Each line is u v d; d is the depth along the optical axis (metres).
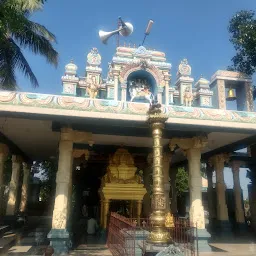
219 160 17.09
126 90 16.20
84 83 16.56
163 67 17.03
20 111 9.97
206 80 17.86
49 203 28.42
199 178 12.55
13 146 15.95
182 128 11.46
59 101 10.34
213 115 11.43
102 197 14.44
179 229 10.50
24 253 10.52
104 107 10.64
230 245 12.92
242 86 18.02
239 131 11.83
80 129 12.15
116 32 18.39
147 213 17.56
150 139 14.43
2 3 7.71
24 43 15.63
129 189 14.11
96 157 17.36
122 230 8.63
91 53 16.97
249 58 18.52
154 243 7.72
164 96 16.53
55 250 10.52
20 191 24.36
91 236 14.12
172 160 20.61
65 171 11.54
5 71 15.75
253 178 18.88
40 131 13.11
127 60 16.64
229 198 20.36
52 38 16.39
